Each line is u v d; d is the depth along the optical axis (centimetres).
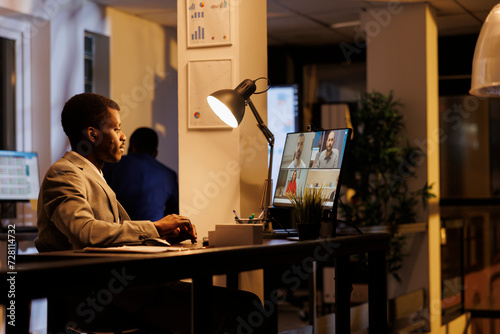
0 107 512
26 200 464
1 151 451
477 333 560
